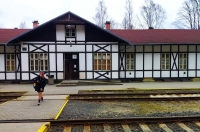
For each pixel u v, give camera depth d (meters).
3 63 19.48
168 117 7.21
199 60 21.30
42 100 10.48
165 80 20.75
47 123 6.63
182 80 20.89
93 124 6.95
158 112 8.60
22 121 6.95
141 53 20.80
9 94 13.17
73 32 19.27
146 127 6.64
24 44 18.78
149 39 20.95
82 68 19.31
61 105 9.62
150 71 20.91
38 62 18.97
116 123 7.00
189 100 11.10
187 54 21.12
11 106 9.38
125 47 20.56
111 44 19.47
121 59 20.64
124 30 24.19
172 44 20.27
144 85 17.16
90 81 18.27
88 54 19.33
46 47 18.98
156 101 10.93
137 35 22.23
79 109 9.12
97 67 19.44
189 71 21.20
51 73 19.03
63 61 19.12
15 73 19.53
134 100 11.13
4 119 7.30
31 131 5.84
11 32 21.77
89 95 12.23
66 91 13.93
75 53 19.31
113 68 19.53
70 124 6.90
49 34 19.00
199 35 22.62
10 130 5.93
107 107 9.56
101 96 12.24
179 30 24.58
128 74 20.77
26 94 12.77
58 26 19.02
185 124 6.96
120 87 15.91
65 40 19.11
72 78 19.41
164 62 21.05
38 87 9.71
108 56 19.53
